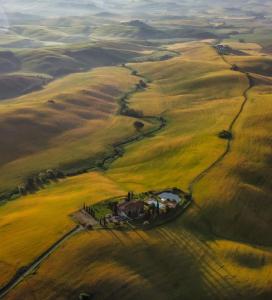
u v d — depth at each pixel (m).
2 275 85.94
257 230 107.81
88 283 83.06
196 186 120.75
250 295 85.19
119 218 102.94
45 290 81.88
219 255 94.75
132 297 81.00
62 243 93.62
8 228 103.25
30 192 133.00
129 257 89.81
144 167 145.12
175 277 86.81
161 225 101.38
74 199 116.00
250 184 124.06
